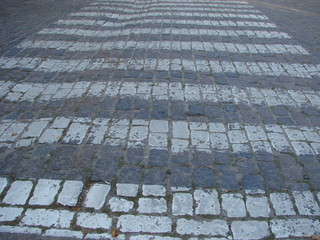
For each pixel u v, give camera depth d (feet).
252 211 8.88
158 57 18.81
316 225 8.54
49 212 8.68
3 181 9.61
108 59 18.45
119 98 14.25
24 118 12.64
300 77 16.88
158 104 13.84
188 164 10.47
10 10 29.45
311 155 11.05
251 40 22.38
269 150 11.21
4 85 15.20
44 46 20.34
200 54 19.49
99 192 9.34
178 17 27.89
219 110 13.53
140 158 10.68
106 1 34.55
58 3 32.99
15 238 7.98
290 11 32.07
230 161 10.65
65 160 10.48
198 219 8.61
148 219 8.57
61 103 13.76
